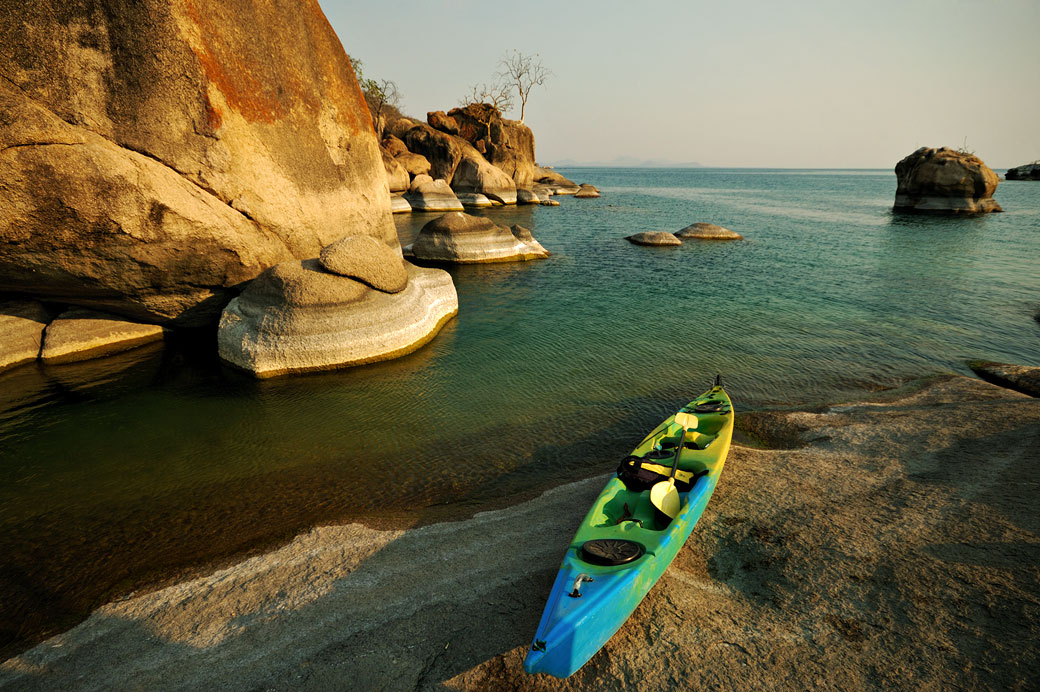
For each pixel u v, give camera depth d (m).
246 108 12.63
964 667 4.15
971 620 4.56
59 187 10.07
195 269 12.70
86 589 5.86
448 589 5.59
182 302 13.47
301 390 11.21
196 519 7.07
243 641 5.03
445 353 13.39
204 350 13.35
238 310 12.55
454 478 7.99
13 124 9.62
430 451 8.80
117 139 10.81
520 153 68.00
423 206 47.72
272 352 11.75
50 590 5.85
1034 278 22.02
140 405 10.52
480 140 65.88
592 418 9.94
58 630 5.30
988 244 31.47
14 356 12.26
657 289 20.17
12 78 9.84
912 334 14.73
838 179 197.88
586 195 77.12
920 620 4.64
